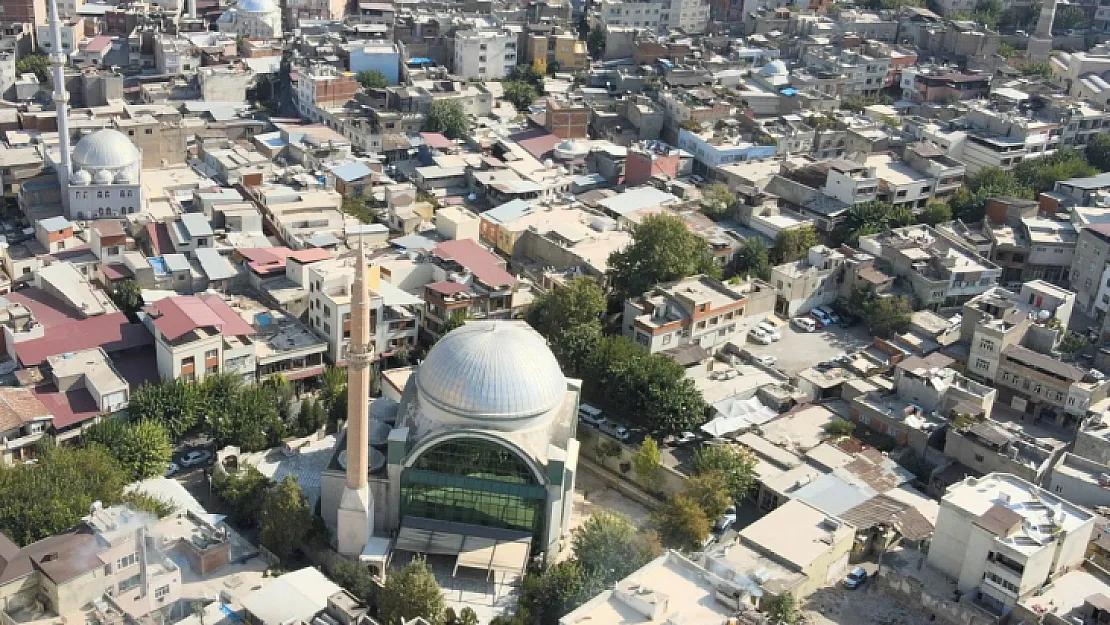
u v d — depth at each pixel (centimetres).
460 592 19450
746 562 19500
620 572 19188
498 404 19800
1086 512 19850
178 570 18775
